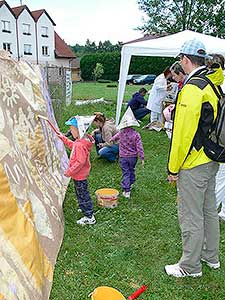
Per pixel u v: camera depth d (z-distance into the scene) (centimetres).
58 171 496
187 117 276
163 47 868
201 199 297
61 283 300
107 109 1358
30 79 491
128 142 489
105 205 457
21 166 337
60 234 370
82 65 4569
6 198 276
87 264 330
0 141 305
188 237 304
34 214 326
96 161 668
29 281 251
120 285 302
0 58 401
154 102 977
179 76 357
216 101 284
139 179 575
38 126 443
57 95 1162
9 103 372
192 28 3894
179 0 3847
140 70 3706
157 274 318
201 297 290
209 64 289
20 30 4641
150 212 450
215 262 326
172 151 289
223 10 3862
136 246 366
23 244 267
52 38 5009
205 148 287
